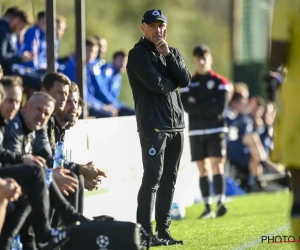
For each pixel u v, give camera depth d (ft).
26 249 68.39
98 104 138.21
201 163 121.39
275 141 63.52
